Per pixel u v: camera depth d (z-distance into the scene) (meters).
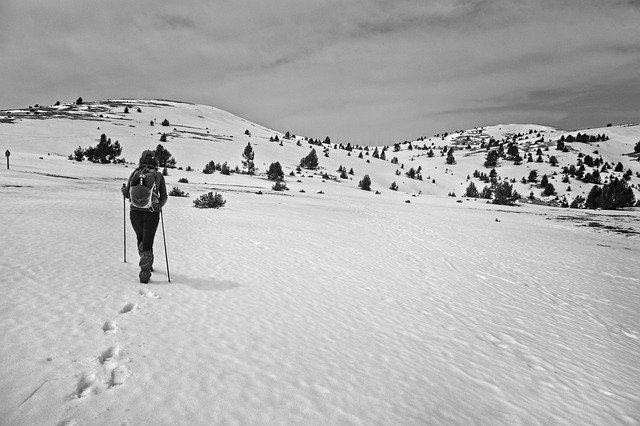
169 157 75.75
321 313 5.78
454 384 4.19
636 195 121.88
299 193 50.66
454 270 11.22
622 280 12.58
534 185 147.75
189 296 5.48
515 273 11.98
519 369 4.95
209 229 12.09
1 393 2.74
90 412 2.67
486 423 3.50
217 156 104.88
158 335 4.04
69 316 4.19
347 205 34.56
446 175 166.00
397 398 3.62
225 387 3.26
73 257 6.73
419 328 5.88
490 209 51.06
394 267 10.40
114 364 3.35
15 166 37.97
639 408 4.36
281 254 9.73
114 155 66.62
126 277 5.95
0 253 6.41
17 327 3.77
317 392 3.45
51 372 3.09
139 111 185.75
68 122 119.19
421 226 22.77
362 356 4.46
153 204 5.71
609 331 7.36
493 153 191.00
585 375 5.11
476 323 6.64
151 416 2.73
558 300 9.30
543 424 3.68
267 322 4.98
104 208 14.52
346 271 9.02
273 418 2.94
